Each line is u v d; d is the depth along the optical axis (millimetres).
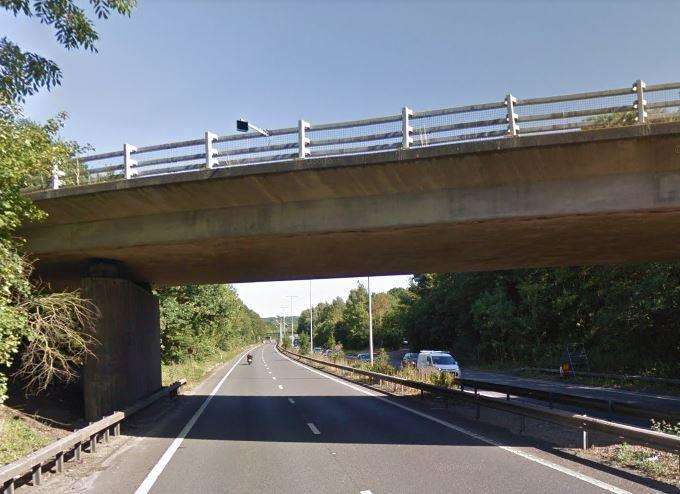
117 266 16953
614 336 33031
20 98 11508
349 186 12633
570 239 14664
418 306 66750
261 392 24500
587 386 26625
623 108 11203
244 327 142375
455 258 17812
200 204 13727
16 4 10203
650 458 8469
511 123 11477
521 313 45031
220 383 30812
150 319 20484
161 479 8492
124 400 16406
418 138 12062
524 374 36125
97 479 8539
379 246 15336
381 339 93625
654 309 27766
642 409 11312
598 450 9430
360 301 102938
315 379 32656
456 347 56969
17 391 17219
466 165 11711
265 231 13477
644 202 11148
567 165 11297
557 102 11531
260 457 10141
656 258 18703
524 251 16609
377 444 11094
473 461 9031
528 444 10453
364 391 24016
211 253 15961
